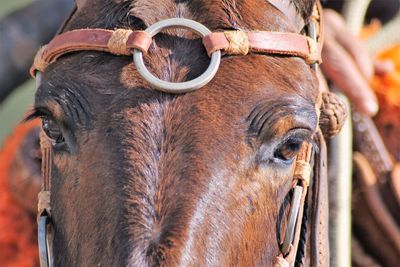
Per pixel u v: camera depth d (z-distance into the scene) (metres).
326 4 7.54
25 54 8.63
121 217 4.54
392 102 7.32
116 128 4.75
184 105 4.79
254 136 4.81
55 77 5.04
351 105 6.98
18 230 7.46
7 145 7.73
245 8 5.17
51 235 5.19
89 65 4.99
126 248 4.42
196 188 4.62
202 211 4.59
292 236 5.07
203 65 4.90
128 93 4.83
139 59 4.88
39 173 7.36
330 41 6.95
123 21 5.07
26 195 7.38
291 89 4.96
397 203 7.01
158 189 4.59
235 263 4.71
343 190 6.41
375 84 7.34
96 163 4.75
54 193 5.07
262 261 4.91
